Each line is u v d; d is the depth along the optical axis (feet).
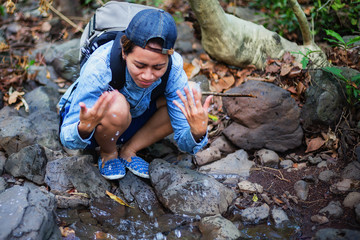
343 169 9.33
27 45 13.74
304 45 12.10
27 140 9.83
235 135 10.18
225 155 10.32
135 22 6.76
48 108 11.12
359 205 7.91
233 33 11.60
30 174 9.00
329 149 9.98
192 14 13.74
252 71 11.98
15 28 14.42
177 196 8.50
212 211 8.37
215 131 10.70
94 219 8.33
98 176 8.96
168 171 8.82
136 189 8.95
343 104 10.39
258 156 10.01
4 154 9.87
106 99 7.23
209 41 11.82
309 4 14.16
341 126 10.23
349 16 13.00
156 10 6.93
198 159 9.84
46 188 8.88
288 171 9.61
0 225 6.82
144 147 9.57
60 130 8.30
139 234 8.02
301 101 10.81
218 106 11.28
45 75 12.51
